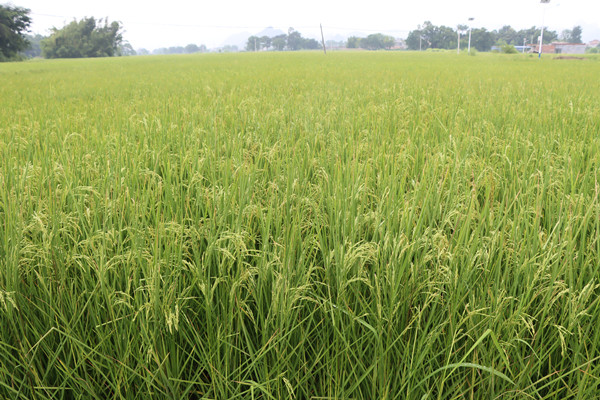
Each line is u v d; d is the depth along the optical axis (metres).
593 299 2.18
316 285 2.27
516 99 8.45
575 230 2.49
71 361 2.14
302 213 2.71
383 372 1.91
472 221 2.64
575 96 8.66
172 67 30.47
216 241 2.14
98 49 111.56
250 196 2.82
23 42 59.66
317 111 6.75
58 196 2.96
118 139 4.50
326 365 2.07
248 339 1.97
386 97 9.06
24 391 2.08
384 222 2.36
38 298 2.15
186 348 2.16
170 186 2.98
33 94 12.24
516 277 2.10
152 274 1.98
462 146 4.28
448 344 1.99
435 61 35.44
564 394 2.09
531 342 2.08
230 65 31.36
